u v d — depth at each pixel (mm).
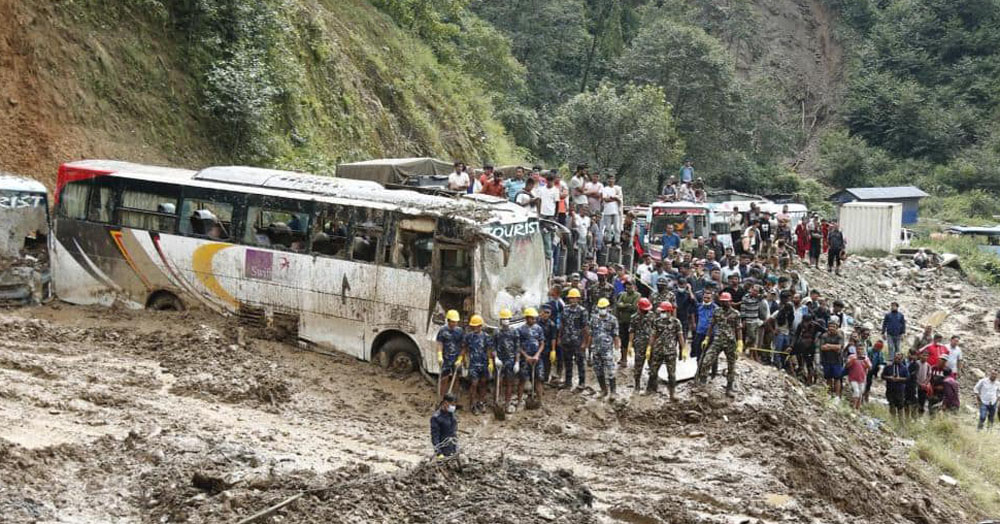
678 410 19234
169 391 17578
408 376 19734
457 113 50656
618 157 58781
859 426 23500
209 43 30594
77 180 22219
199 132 29656
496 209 19797
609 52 84375
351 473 13703
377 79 43562
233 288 21000
